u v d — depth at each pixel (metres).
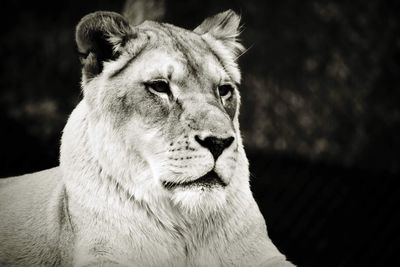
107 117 6.32
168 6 13.37
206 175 6.14
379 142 14.72
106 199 6.36
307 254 13.00
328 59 15.03
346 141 14.46
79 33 6.42
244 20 14.66
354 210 13.48
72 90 14.48
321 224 13.25
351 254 13.12
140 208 6.36
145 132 6.23
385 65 15.52
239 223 6.61
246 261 6.59
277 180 13.43
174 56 6.37
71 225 6.61
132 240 6.34
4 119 14.12
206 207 6.39
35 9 15.14
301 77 14.65
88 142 6.50
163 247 6.45
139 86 6.27
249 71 14.33
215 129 6.08
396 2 16.09
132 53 6.45
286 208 13.20
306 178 13.57
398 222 13.41
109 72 6.41
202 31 7.21
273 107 14.20
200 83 6.37
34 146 13.99
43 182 7.68
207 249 6.55
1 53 14.74
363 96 15.00
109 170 6.33
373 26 15.73
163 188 6.25
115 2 15.14
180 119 6.18
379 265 13.20
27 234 7.22
